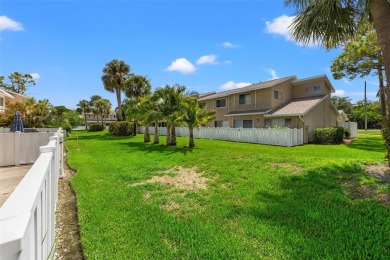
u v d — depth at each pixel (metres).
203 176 6.05
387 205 3.73
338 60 15.05
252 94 20.67
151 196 4.55
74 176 6.21
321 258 2.42
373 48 12.43
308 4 5.36
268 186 4.91
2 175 5.05
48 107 21.98
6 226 0.87
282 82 19.59
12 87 36.19
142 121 14.88
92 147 13.27
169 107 13.41
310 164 6.80
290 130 13.06
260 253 2.54
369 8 5.29
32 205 1.14
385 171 5.48
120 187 5.16
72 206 4.15
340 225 3.12
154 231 3.09
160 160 8.46
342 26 5.67
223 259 2.46
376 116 39.03
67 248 2.79
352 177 5.19
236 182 5.34
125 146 13.44
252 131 15.22
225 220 3.40
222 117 23.94
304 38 5.93
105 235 2.98
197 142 15.58
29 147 6.37
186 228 3.16
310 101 17.67
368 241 2.71
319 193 4.39
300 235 2.89
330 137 14.73
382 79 14.61
